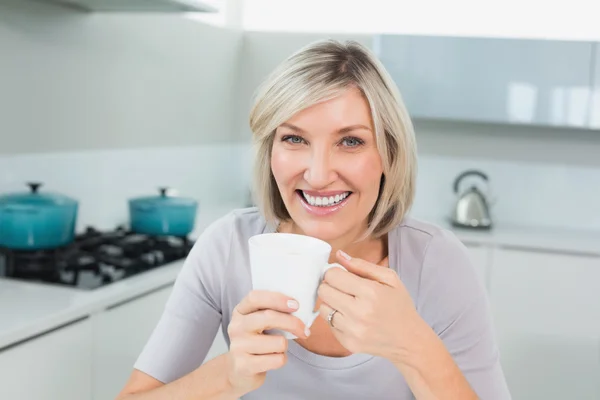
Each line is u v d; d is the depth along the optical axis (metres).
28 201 1.96
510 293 3.05
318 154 0.93
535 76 3.10
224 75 3.72
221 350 2.36
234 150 3.94
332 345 1.09
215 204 3.71
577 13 3.35
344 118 0.92
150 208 2.37
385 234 1.17
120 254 2.20
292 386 1.11
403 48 3.23
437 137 3.65
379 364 1.06
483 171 3.61
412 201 1.12
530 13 3.41
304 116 0.92
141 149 2.91
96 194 2.60
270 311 0.76
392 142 1.01
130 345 1.88
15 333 1.40
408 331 0.81
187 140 3.34
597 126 3.04
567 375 3.01
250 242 0.77
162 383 1.08
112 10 2.43
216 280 1.15
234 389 0.90
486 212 3.30
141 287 1.88
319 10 3.77
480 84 3.16
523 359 3.05
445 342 1.08
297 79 0.92
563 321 2.99
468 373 1.05
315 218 0.98
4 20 2.07
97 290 1.78
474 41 3.15
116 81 2.68
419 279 1.12
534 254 3.00
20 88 2.16
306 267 0.74
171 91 3.13
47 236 1.97
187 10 2.37
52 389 1.56
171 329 1.11
